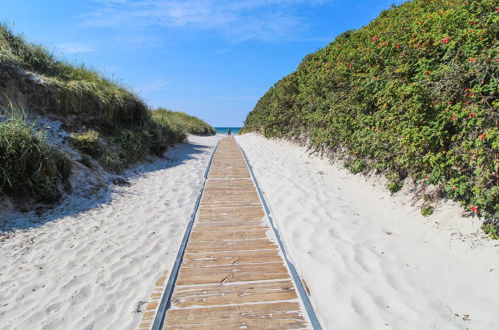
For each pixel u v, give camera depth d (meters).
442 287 2.97
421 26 5.41
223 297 3.08
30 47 8.04
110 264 3.80
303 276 3.42
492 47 3.84
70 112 7.76
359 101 6.76
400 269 3.34
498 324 2.44
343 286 3.17
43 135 5.90
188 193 6.58
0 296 3.16
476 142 3.47
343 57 8.32
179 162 9.93
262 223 4.88
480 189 3.46
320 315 2.82
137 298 3.18
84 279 3.49
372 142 5.78
